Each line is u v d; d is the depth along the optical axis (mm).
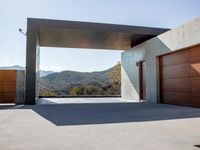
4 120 6469
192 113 7996
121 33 14453
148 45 14219
